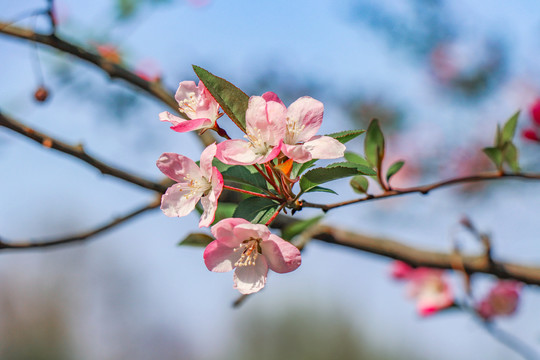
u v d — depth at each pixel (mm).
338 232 799
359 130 637
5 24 785
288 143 637
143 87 804
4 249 731
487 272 800
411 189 688
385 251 800
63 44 795
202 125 640
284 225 728
